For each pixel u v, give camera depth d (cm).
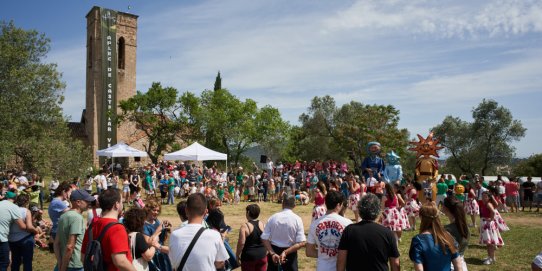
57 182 1977
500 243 921
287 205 574
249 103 4791
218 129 4541
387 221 1085
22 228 667
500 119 4700
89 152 2533
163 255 570
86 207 553
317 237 477
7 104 2305
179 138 4566
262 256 568
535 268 395
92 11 4769
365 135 4716
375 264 388
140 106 4128
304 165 2794
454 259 415
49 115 2492
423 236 413
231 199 2191
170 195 2125
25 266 679
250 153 6112
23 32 2545
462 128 4928
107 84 4475
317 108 5481
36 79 2481
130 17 4881
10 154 2169
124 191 1947
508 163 4756
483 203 945
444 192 1670
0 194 1150
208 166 4588
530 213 1930
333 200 484
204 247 391
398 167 1802
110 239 373
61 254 533
